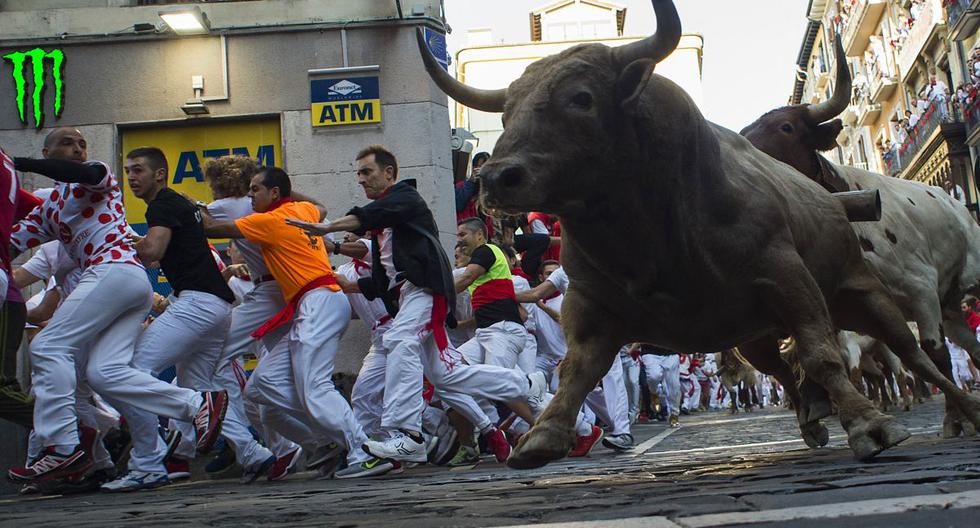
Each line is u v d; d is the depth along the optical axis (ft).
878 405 50.72
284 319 19.89
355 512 9.53
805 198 13.71
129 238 19.60
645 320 12.42
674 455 20.02
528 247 31.65
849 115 174.81
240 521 9.39
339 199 34.17
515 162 10.48
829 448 16.20
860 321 14.57
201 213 21.21
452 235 34.32
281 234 19.88
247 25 34.60
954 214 22.65
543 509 7.98
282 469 21.11
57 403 18.39
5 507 15.70
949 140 116.67
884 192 21.47
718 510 6.86
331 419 19.24
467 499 10.19
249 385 20.47
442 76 12.61
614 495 9.19
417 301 19.81
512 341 24.32
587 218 11.35
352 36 34.73
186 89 34.55
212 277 20.65
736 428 36.17
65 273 23.09
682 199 11.54
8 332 18.69
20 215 19.72
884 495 7.06
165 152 34.71
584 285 12.51
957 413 17.40
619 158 11.09
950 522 5.31
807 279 12.10
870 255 20.42
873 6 147.13
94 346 19.15
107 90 34.53
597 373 12.54
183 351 20.22
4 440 23.79
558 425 11.95
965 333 23.13
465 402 20.76
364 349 31.91
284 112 34.45
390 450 19.11
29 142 34.17
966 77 117.08
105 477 21.35
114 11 34.63
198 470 26.32
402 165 34.30
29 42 34.27
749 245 11.94
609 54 11.14
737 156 12.92
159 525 9.34
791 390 17.19
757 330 12.61
